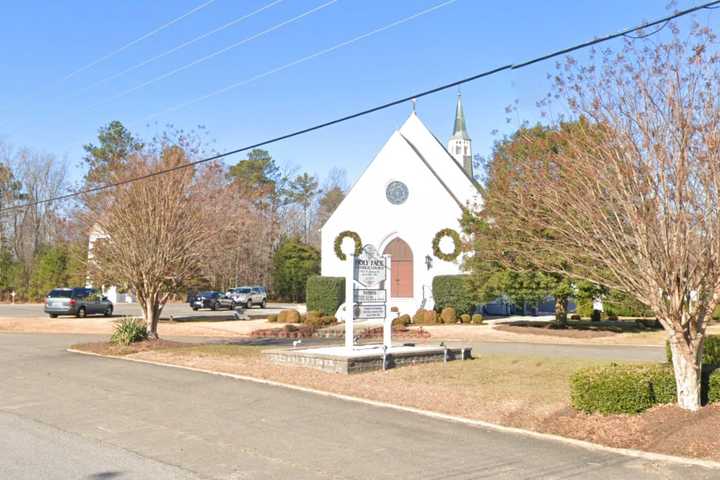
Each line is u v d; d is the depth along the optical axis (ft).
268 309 173.27
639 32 32.81
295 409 37.78
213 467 26.09
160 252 70.74
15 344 78.48
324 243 129.70
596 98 34.88
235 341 86.33
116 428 32.94
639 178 32.32
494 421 34.58
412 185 125.49
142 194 70.69
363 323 112.68
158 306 74.69
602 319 126.82
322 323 110.93
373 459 27.48
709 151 29.89
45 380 48.73
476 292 102.99
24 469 25.36
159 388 44.86
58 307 126.72
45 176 233.96
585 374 34.65
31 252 229.86
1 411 37.29
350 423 34.32
